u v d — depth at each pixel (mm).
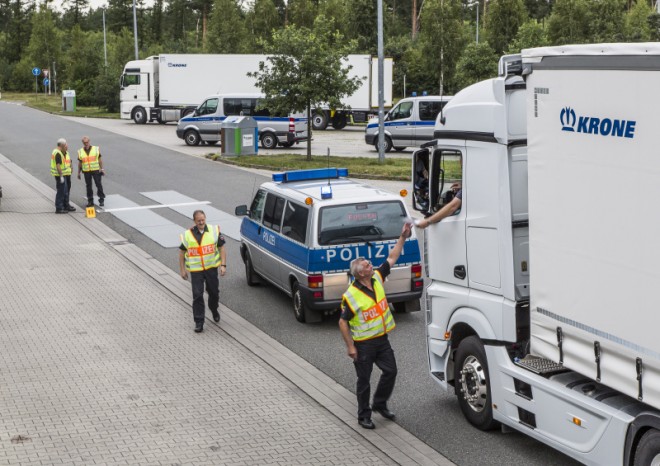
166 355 11891
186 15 118000
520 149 8281
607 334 6781
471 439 8891
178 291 15508
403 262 13070
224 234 20484
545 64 7270
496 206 8391
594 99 6738
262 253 14750
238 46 78000
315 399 10148
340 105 34125
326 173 15086
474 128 8617
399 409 9805
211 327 13258
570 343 7242
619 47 6434
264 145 40188
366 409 9211
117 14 115688
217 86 52000
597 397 7281
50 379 10859
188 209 23984
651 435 6625
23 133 46969
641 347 6422
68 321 13578
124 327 13250
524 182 8305
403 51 67938
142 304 14641
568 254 7156
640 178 6332
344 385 10664
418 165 9500
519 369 8234
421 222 9289
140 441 8906
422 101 37344
